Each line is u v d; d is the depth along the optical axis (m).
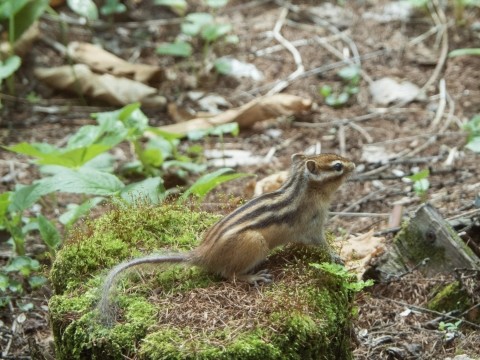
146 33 15.66
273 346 6.27
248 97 14.20
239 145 13.13
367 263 9.33
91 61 14.41
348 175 7.56
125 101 13.83
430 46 15.34
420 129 13.19
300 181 7.37
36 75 14.30
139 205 8.29
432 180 11.73
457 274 8.73
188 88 14.49
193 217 8.15
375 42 15.51
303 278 6.98
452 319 8.58
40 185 9.43
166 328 6.43
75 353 6.66
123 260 7.40
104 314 6.67
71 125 13.49
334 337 6.71
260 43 15.61
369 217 10.90
